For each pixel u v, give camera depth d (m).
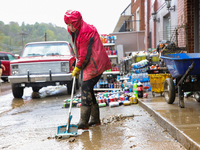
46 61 7.79
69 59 7.85
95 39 3.42
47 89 11.41
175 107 4.31
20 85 8.02
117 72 8.65
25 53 8.88
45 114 5.12
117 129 3.51
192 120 3.27
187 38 8.07
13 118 4.98
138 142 2.89
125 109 5.05
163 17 12.62
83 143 2.98
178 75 4.34
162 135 3.12
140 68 7.14
